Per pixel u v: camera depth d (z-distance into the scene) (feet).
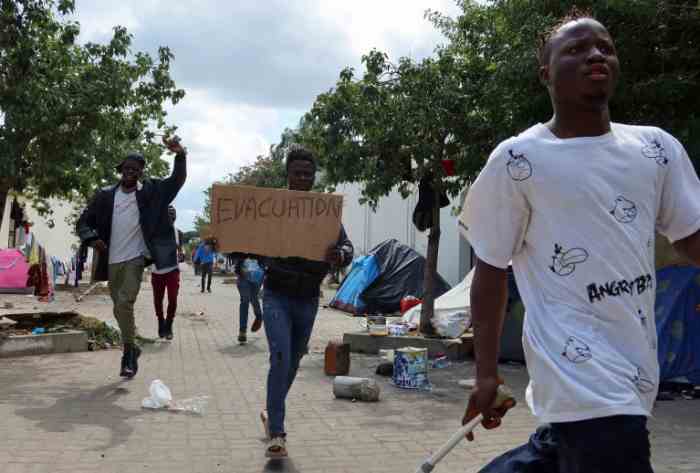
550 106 25.29
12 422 17.25
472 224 7.48
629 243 6.78
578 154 6.93
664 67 24.95
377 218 91.56
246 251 15.20
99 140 37.96
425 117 29.96
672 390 23.56
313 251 15.30
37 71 30.76
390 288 55.16
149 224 22.38
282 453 14.46
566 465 6.73
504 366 29.19
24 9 29.89
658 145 7.20
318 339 37.37
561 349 6.67
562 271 6.86
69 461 14.26
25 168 32.91
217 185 15.37
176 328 40.29
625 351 6.70
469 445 16.42
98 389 21.62
